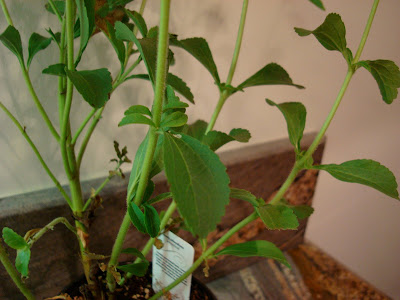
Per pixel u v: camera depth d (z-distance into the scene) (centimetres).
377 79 18
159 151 18
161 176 27
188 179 13
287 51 32
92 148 26
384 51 33
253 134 34
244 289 35
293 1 30
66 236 25
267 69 22
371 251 36
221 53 29
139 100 27
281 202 23
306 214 22
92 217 21
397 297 35
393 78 18
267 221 17
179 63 27
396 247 33
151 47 16
